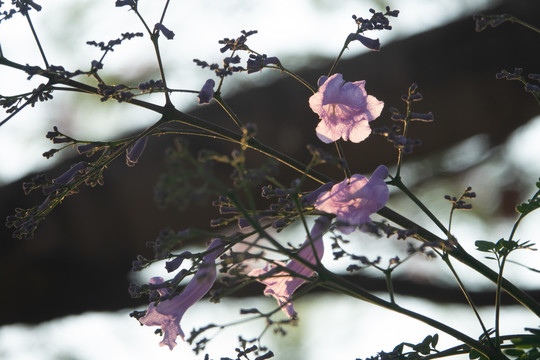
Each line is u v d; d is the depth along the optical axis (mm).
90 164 3422
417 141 3041
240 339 2625
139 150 3385
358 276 7418
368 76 6984
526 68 6789
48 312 7418
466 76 6809
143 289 2971
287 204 3012
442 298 7383
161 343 3117
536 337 3061
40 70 3309
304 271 3027
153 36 3320
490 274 3160
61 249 7176
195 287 3129
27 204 7039
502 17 3199
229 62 3230
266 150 3250
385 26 3303
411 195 3105
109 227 7086
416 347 3066
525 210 3156
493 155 7559
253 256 2615
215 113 6980
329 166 7004
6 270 7168
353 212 2906
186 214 7027
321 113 3244
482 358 3016
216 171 6691
